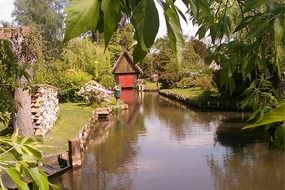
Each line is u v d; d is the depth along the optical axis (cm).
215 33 204
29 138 125
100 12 68
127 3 75
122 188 904
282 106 61
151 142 1396
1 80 340
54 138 1223
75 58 2645
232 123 1742
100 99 2172
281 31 125
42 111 1264
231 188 898
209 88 2756
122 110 2292
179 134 1531
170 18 71
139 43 70
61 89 2264
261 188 894
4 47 320
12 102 344
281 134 121
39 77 1282
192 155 1187
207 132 1546
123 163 1113
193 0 80
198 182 938
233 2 212
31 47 812
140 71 3741
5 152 115
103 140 1464
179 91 3106
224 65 201
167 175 993
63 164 987
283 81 207
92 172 1019
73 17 67
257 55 176
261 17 136
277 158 1099
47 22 3180
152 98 3056
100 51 2853
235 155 1165
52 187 125
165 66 3516
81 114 1817
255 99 199
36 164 119
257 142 1316
